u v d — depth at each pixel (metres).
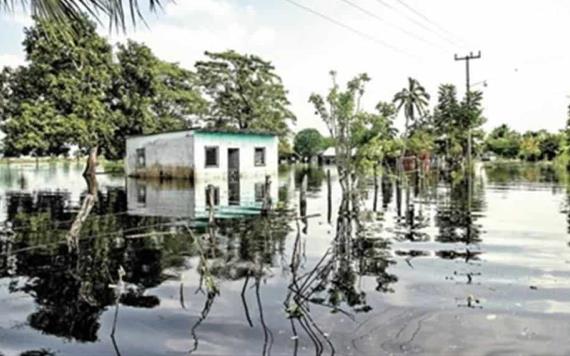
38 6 3.17
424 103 55.16
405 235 10.26
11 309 5.53
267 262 7.76
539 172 37.81
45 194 20.44
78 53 30.14
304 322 5.09
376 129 13.56
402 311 5.41
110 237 9.96
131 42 34.75
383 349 4.41
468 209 14.66
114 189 22.88
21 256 8.22
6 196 19.55
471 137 49.22
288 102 46.53
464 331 4.81
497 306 5.57
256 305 5.63
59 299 5.89
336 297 5.93
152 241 9.51
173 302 5.75
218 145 30.84
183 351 4.38
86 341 4.61
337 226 11.38
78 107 30.94
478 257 8.13
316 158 64.44
